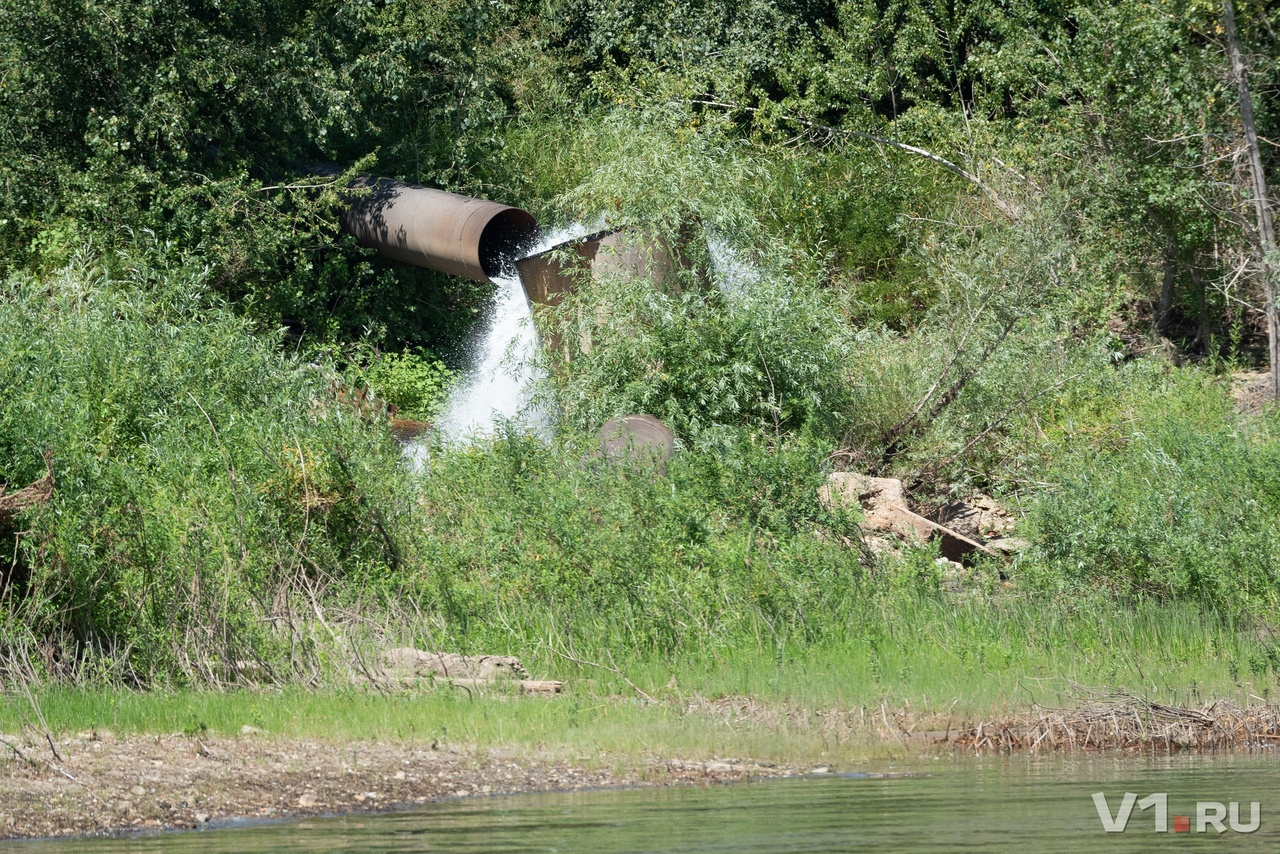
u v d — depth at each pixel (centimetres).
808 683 3819
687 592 4409
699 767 3136
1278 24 8269
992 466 6975
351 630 4153
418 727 3344
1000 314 7256
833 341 6794
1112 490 5572
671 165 7112
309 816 2711
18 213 7369
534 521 4738
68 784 2828
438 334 8750
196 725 3262
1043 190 8619
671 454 5944
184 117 7481
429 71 9238
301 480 4728
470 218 7650
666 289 6919
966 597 4862
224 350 5575
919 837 2477
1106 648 4309
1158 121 8319
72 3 7238
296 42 8025
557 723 3412
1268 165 8419
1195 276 8519
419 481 5328
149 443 4872
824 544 4894
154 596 3975
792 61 10012
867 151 9738
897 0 9850
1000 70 9369
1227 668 4059
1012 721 3522
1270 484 5338
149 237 7244
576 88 11238
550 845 2433
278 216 7781
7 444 4303
